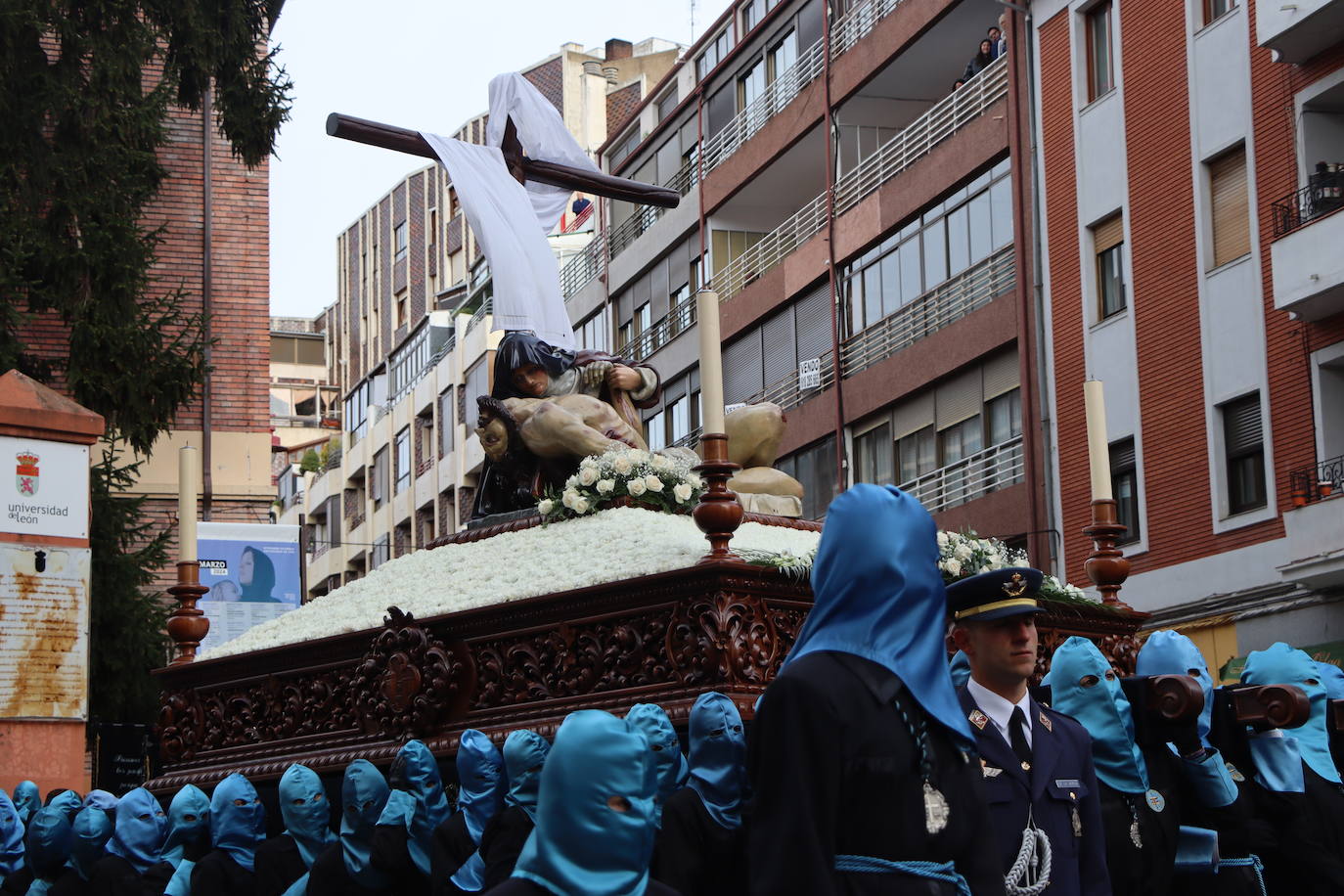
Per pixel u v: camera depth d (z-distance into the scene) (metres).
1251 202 19.80
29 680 12.70
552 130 9.89
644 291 35.75
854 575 4.21
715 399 6.53
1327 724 6.93
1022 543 23.39
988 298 24.62
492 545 8.38
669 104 35.72
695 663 6.37
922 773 4.14
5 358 18.58
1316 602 18.66
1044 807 4.89
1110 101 22.08
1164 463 20.94
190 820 7.89
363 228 62.41
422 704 7.25
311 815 7.34
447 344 48.00
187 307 24.20
